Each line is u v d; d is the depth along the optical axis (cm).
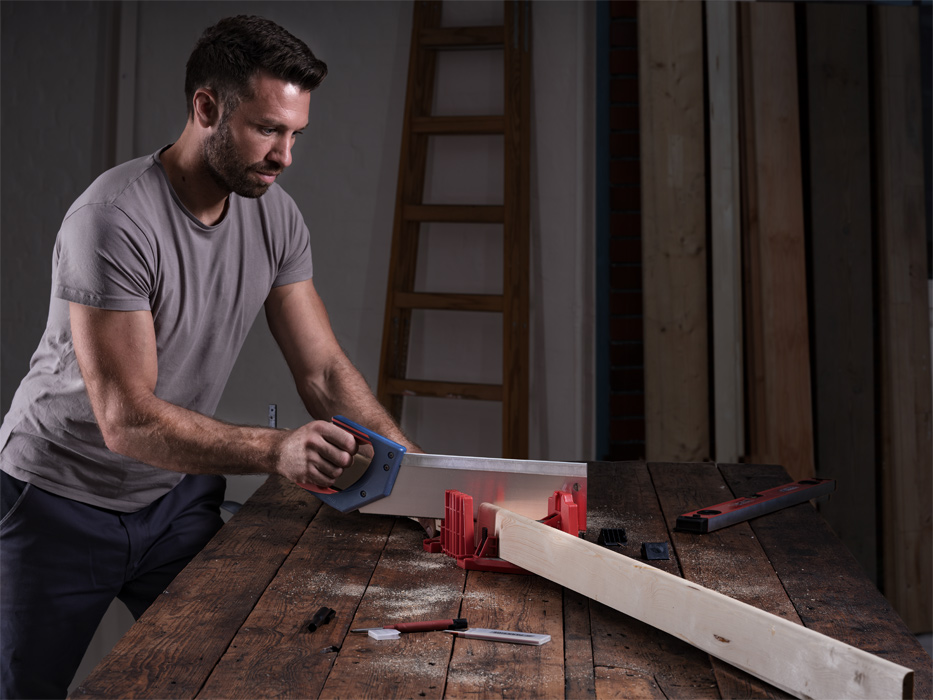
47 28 304
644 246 282
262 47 140
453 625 113
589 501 170
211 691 96
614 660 105
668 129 280
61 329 158
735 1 276
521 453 279
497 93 289
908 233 274
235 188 151
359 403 174
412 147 287
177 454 143
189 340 165
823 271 276
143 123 305
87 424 163
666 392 282
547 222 290
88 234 143
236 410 314
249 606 119
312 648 107
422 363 301
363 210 299
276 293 184
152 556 181
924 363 275
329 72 296
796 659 96
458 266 296
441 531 145
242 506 164
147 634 110
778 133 275
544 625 115
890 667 89
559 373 294
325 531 151
